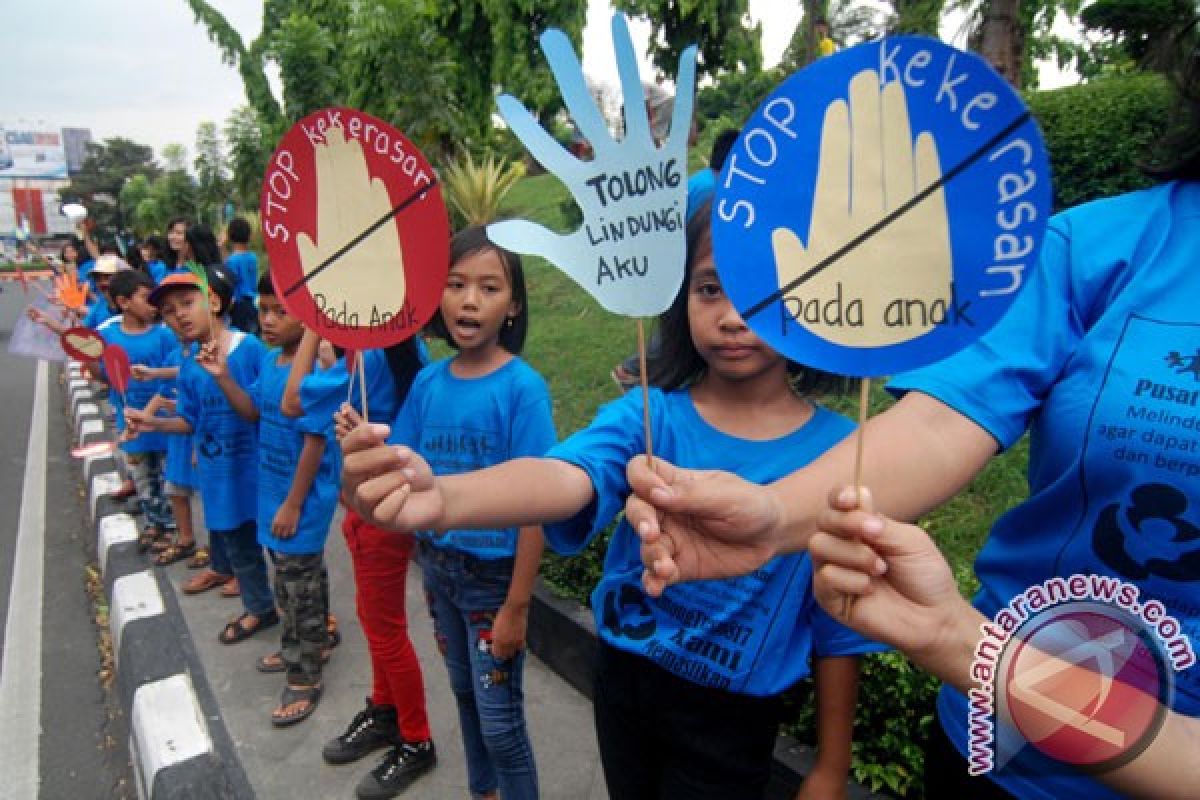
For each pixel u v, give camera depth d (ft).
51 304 18.57
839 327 2.62
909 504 2.74
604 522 3.82
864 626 2.25
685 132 2.91
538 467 3.56
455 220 12.00
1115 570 2.60
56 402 28.37
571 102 3.09
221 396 9.64
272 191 3.71
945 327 2.50
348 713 8.66
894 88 2.48
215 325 9.82
